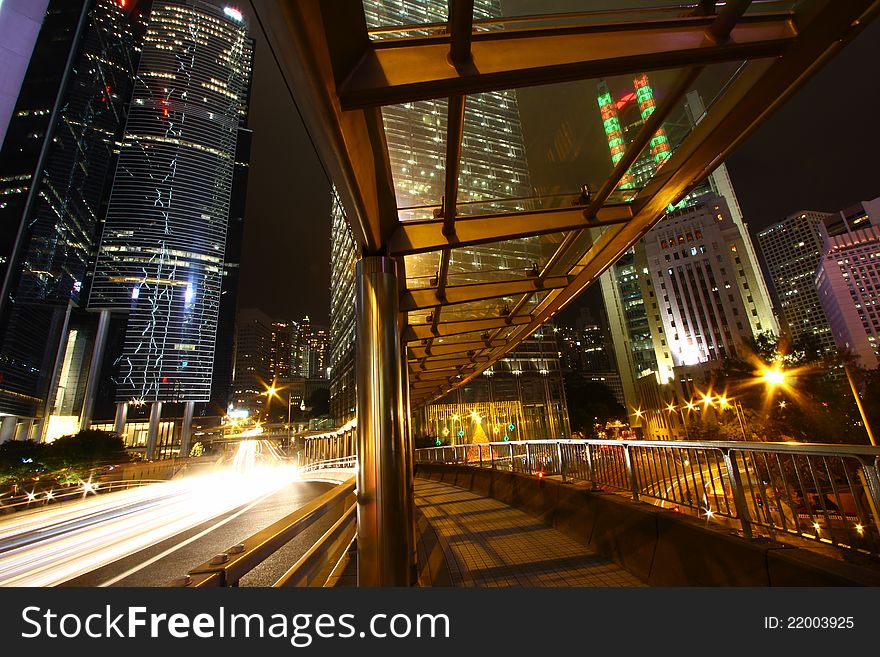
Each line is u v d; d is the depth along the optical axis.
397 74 2.96
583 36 3.32
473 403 69.50
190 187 146.00
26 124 112.25
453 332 9.66
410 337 9.50
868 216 196.12
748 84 3.79
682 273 105.62
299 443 114.94
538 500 9.37
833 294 153.12
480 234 5.52
